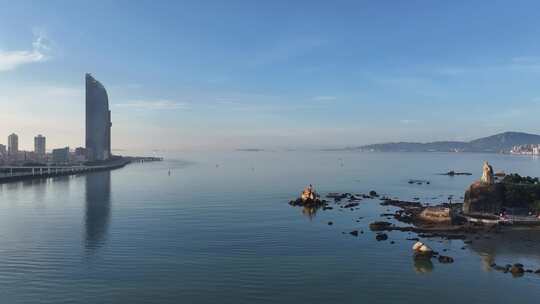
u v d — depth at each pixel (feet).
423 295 225.76
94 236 355.15
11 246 321.32
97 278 248.11
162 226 398.21
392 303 215.51
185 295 223.92
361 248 316.40
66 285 237.25
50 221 428.15
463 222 412.98
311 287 235.81
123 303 213.87
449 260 282.15
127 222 419.74
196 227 393.29
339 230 381.81
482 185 469.16
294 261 282.56
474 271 263.49
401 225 406.00
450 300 219.82
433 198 626.23
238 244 327.47
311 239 344.90
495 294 227.40
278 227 394.52
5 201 595.47
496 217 422.00
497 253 303.48
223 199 599.98
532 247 319.27
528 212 448.65
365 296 223.92
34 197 643.86
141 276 251.80
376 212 485.97
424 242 336.08
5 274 255.09
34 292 227.40
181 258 288.51
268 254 299.17
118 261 281.54
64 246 321.11
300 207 522.47
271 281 244.63
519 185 488.85
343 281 245.04
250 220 431.02
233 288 233.55
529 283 242.37
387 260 285.64
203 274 255.70
